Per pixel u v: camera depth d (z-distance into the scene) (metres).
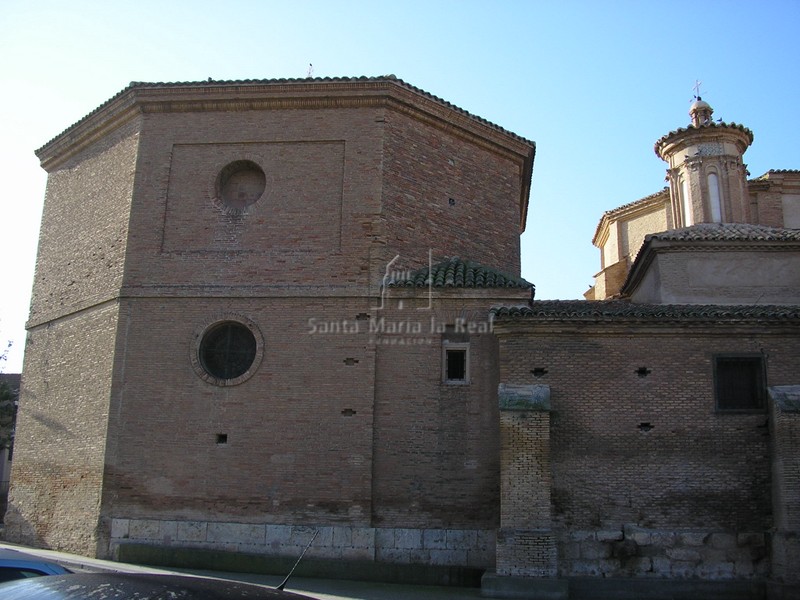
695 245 19.81
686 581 14.61
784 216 26.84
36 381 20.30
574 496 15.35
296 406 17.05
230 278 18.06
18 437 20.28
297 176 18.70
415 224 18.89
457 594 14.43
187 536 16.48
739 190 24.58
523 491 14.85
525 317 16.14
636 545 14.99
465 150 20.72
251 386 17.23
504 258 20.95
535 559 14.37
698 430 15.67
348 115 19.03
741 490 15.35
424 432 16.81
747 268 19.70
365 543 16.14
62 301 20.23
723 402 15.88
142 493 16.83
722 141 24.72
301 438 16.86
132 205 18.77
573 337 16.25
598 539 15.05
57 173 22.28
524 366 16.11
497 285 17.44
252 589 4.73
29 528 18.89
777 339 16.06
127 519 16.70
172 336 17.72
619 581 14.59
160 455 17.02
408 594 14.25
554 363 16.09
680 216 25.30
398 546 16.14
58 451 18.78
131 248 18.45
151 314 17.91
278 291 17.78
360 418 16.86
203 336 17.73
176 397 17.33
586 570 14.91
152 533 16.59
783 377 15.82
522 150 21.83
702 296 19.52
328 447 16.75
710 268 19.75
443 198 19.73
